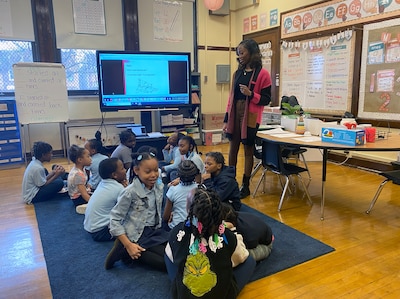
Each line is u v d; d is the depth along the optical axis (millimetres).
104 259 2098
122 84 5129
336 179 3902
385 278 1864
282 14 5453
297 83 5305
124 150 3648
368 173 4156
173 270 1678
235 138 3383
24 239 2418
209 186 2617
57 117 4965
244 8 6352
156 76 5305
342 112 4621
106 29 5453
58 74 4895
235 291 1513
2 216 2875
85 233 2502
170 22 5973
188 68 5484
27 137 5141
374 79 4145
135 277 1888
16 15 4840
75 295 1727
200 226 1411
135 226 1983
